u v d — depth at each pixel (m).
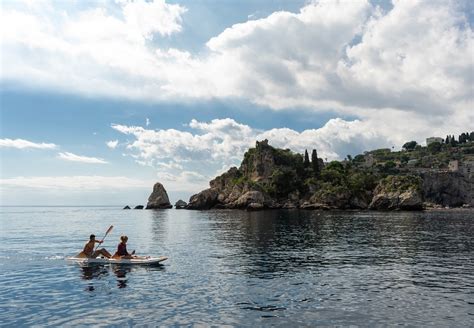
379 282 21.55
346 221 79.88
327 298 18.00
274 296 18.33
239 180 172.12
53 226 73.88
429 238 46.47
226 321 14.59
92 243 29.84
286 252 34.00
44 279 22.28
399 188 149.25
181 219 94.69
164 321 14.57
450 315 15.44
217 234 52.38
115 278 22.52
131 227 68.19
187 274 23.69
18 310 16.06
